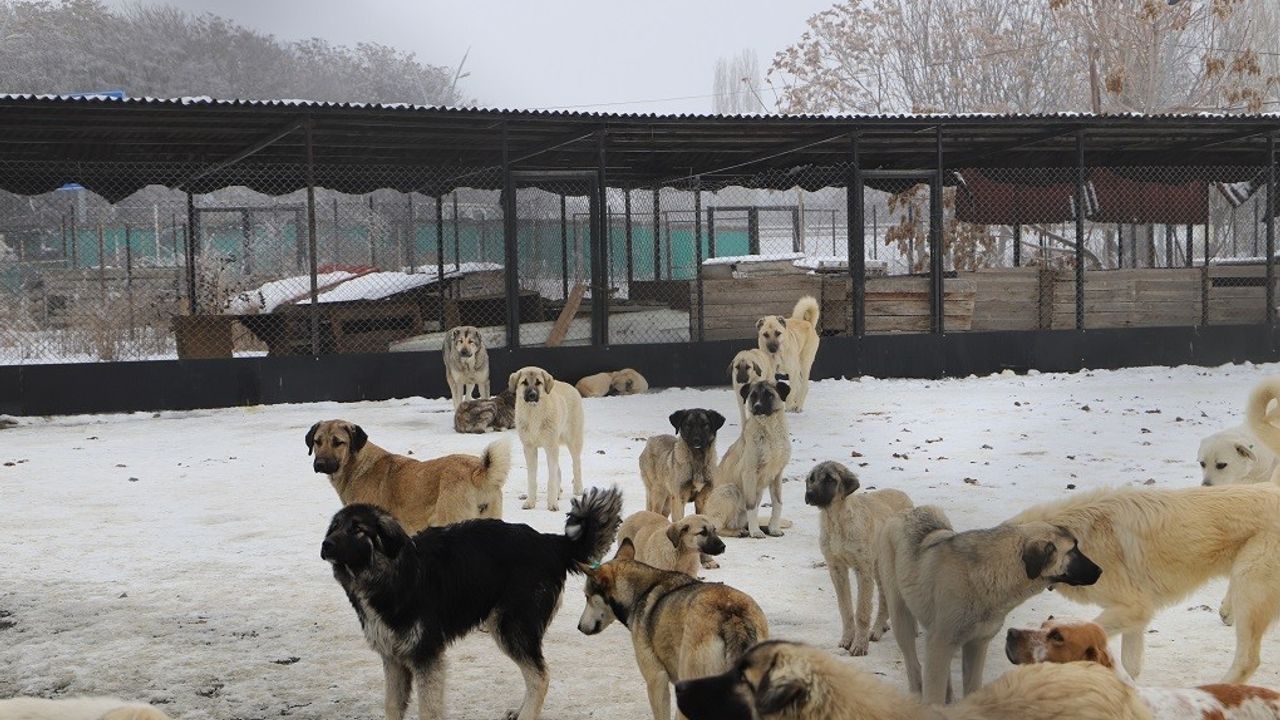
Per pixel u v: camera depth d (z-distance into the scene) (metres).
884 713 3.02
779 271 23.59
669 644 5.02
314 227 18.25
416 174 24.50
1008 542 4.94
